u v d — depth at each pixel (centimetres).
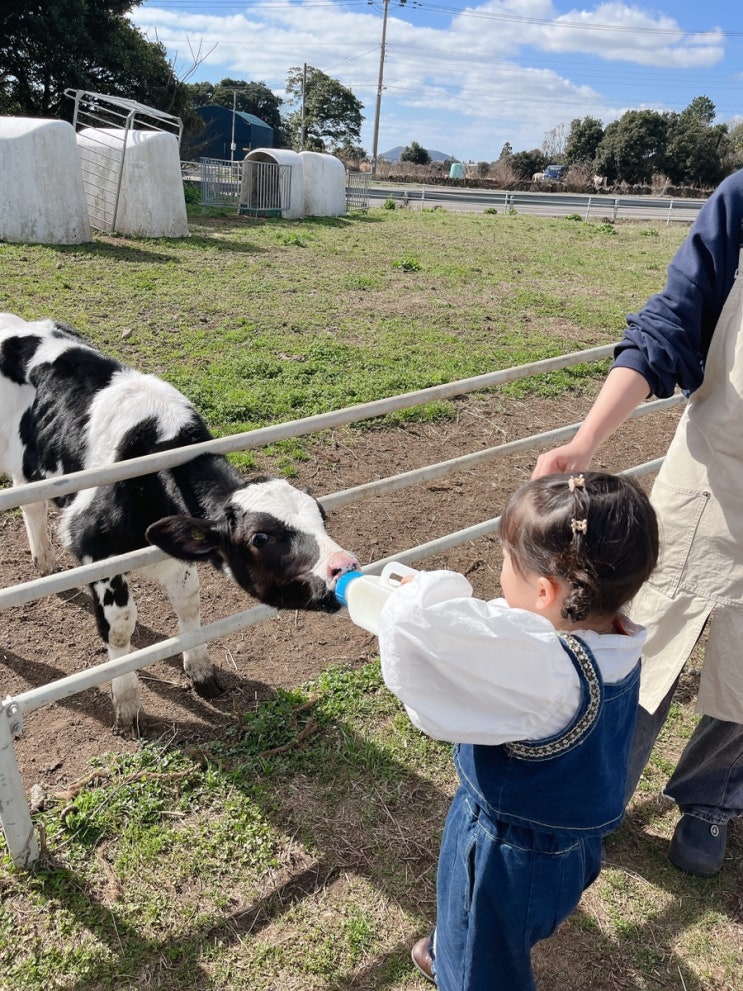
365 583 169
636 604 248
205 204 2030
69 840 264
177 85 2877
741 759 254
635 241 1980
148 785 287
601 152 5775
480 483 564
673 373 210
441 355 815
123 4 2677
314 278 1163
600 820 165
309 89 6625
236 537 286
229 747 311
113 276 1036
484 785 164
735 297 211
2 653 366
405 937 241
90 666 363
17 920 239
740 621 230
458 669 139
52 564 434
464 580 147
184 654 344
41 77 2689
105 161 1371
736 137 6203
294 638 388
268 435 272
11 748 237
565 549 154
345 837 272
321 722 324
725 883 268
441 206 2839
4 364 396
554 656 146
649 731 250
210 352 755
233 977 227
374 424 634
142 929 238
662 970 238
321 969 230
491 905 170
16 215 1187
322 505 301
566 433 379
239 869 259
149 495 326
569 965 236
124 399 343
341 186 2123
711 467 227
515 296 1164
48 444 371
